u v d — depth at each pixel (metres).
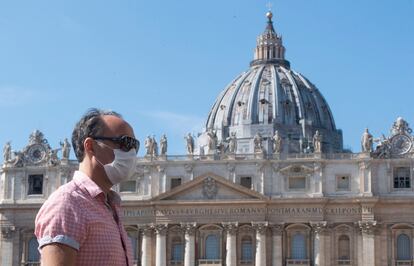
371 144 122.56
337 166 122.75
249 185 123.81
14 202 129.12
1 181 131.75
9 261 127.75
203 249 123.12
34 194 129.62
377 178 122.44
